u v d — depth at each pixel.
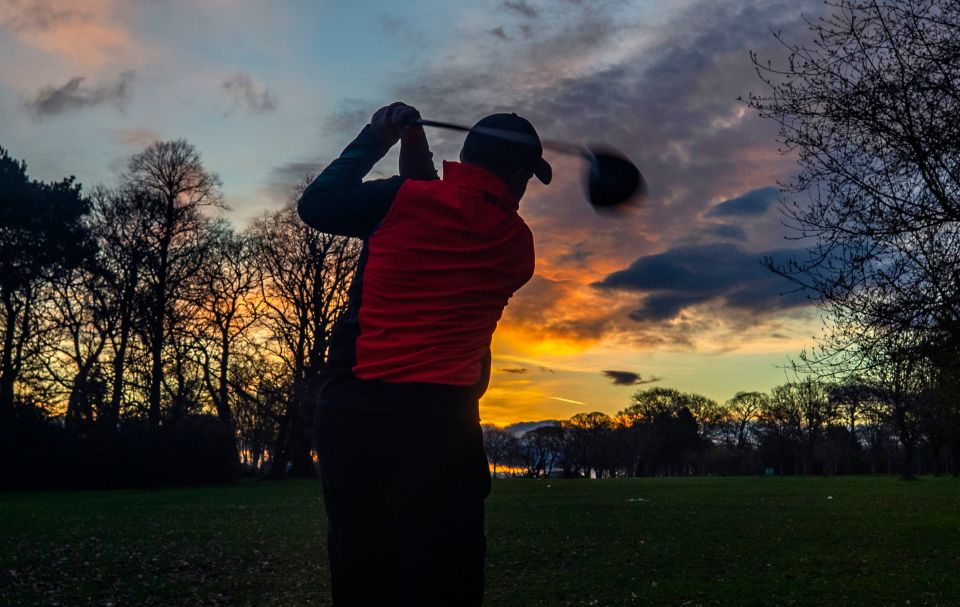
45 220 39.81
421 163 2.10
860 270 11.16
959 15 10.93
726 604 9.15
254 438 61.78
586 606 9.20
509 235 1.85
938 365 11.38
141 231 43.75
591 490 35.91
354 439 1.77
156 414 43.66
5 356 39.69
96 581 10.55
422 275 1.79
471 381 1.82
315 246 46.31
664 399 107.62
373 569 1.81
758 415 105.88
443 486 1.76
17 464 37.28
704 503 25.17
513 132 1.83
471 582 1.80
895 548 13.53
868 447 96.19
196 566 11.80
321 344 46.50
